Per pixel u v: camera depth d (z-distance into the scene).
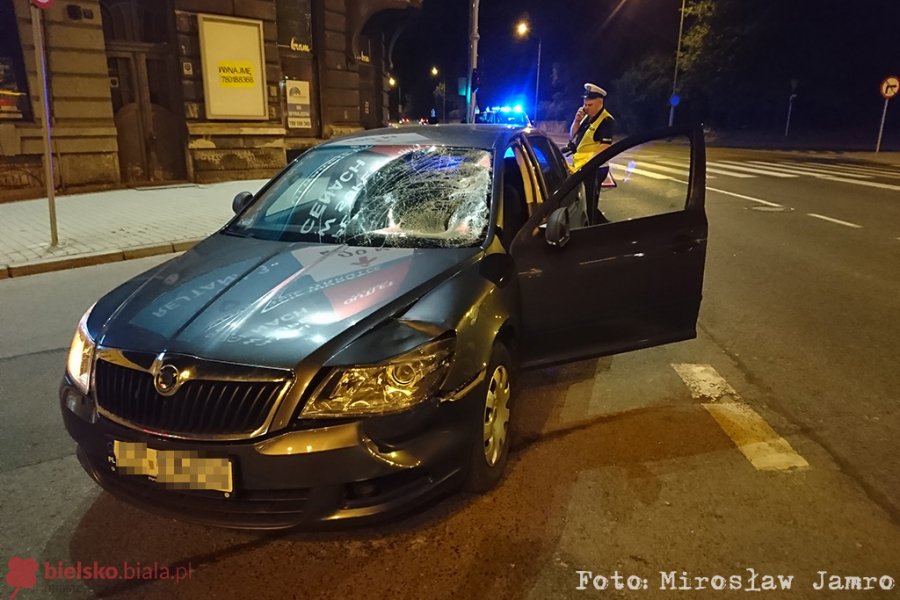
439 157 4.08
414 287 3.00
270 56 14.68
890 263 7.76
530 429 3.84
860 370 4.68
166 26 13.36
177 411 2.54
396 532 2.90
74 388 2.85
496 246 3.51
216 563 2.72
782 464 3.44
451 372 2.73
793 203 12.38
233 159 14.35
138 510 3.10
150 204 11.35
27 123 11.49
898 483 3.26
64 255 7.80
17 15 11.11
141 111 13.34
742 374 4.63
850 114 37.22
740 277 7.19
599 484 3.26
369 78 19.09
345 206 3.87
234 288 3.05
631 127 53.31
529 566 2.68
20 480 3.36
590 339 3.91
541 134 5.19
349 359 2.57
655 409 4.10
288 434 2.47
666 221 3.98
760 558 2.72
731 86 39.31
